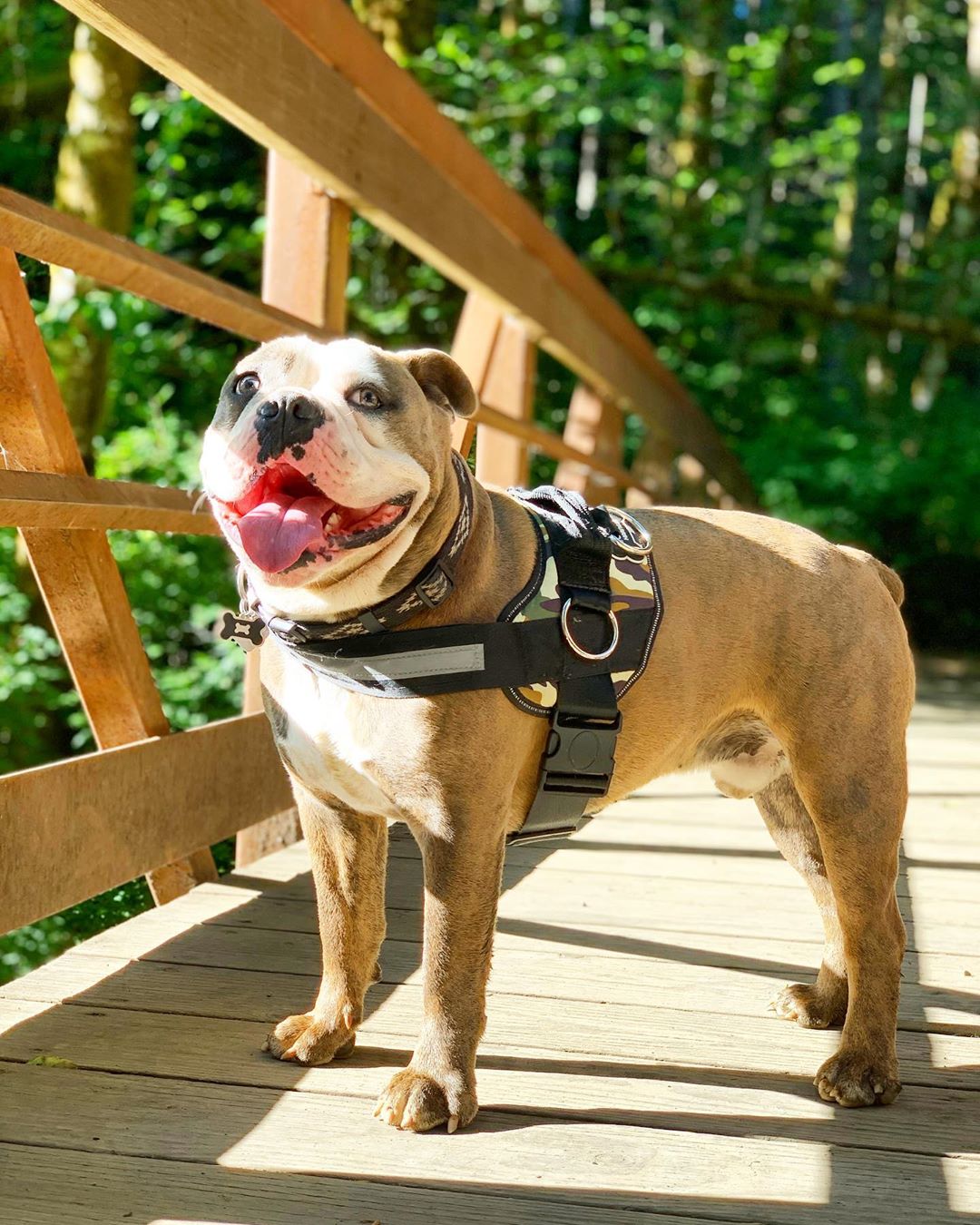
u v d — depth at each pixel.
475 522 2.06
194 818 3.05
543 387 11.53
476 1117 2.00
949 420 13.93
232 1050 2.25
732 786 2.56
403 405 1.93
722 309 14.23
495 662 1.98
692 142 13.66
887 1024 2.14
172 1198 1.74
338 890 2.21
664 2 14.73
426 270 10.22
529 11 12.32
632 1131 1.97
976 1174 1.85
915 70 18.02
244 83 2.99
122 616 2.87
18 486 2.38
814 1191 1.79
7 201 2.35
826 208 17.02
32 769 2.44
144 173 10.27
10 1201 1.72
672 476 8.78
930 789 4.97
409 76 4.08
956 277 13.95
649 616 2.18
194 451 7.68
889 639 2.31
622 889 3.38
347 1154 1.87
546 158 12.33
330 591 1.93
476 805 1.99
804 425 13.85
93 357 7.14
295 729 2.09
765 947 2.91
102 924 3.42
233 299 3.11
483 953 2.01
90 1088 2.08
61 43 9.73
